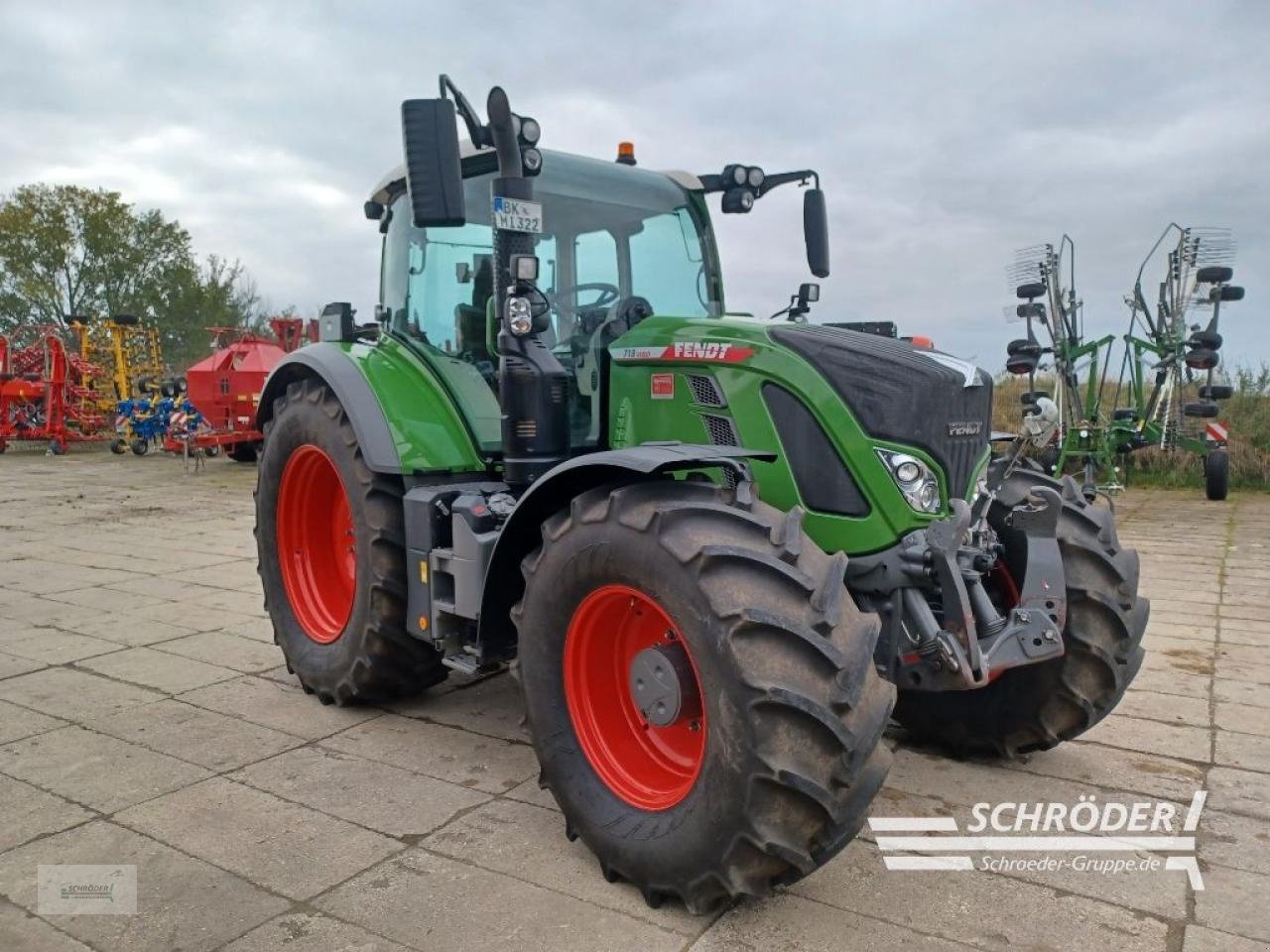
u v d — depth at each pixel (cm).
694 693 259
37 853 284
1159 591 622
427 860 281
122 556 754
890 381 295
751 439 311
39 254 3547
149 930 245
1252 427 1205
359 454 388
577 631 282
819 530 302
